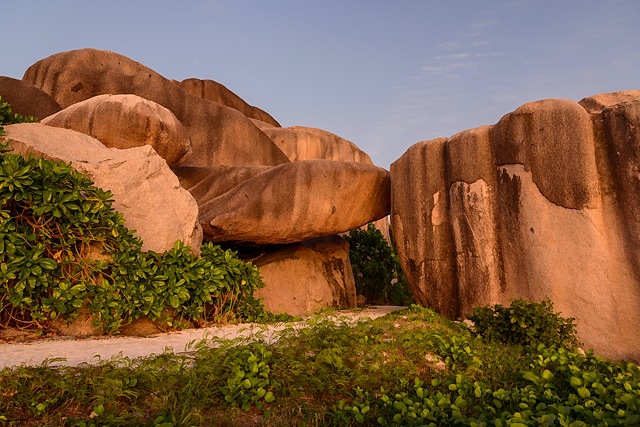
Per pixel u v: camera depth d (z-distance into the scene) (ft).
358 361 14.74
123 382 10.86
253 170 36.47
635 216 21.11
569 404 11.48
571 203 22.79
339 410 11.25
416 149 29.12
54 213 18.37
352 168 33.24
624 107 21.89
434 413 10.96
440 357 16.38
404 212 29.25
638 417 10.04
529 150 24.31
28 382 10.39
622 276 21.29
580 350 20.36
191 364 13.02
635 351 20.40
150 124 30.37
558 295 22.52
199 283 22.62
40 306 18.19
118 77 42.22
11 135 21.65
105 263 19.71
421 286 27.94
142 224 23.41
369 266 46.80
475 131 26.66
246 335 19.92
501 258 24.97
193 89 63.10
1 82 33.30
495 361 15.87
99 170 22.65
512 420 9.82
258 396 11.30
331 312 28.32
